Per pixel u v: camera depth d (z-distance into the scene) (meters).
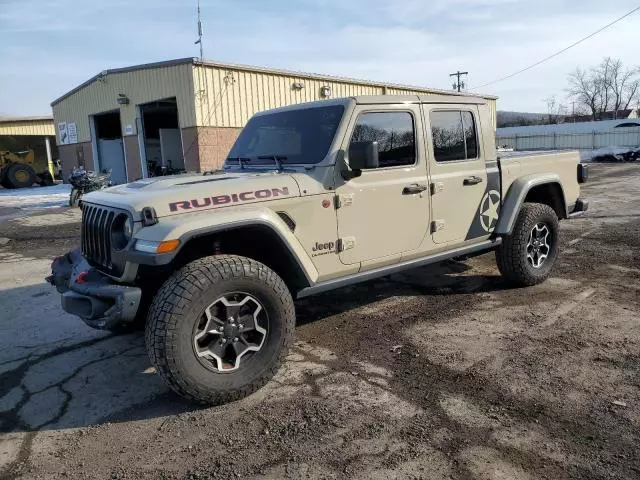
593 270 6.36
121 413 3.42
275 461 2.83
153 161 19.30
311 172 4.02
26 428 3.28
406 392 3.52
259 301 3.54
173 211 3.38
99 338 4.75
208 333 3.38
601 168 23.81
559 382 3.58
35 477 2.78
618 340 4.25
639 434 2.95
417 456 2.82
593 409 3.22
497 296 5.52
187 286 3.22
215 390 3.36
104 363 4.21
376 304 5.40
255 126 4.93
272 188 3.75
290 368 3.97
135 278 3.50
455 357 4.04
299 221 3.86
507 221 5.36
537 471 2.66
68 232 10.91
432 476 2.65
